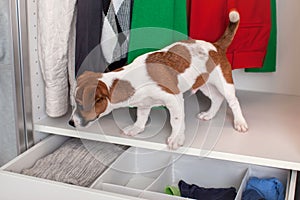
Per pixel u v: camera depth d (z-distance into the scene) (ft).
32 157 3.89
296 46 5.01
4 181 3.38
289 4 4.89
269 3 4.10
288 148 3.63
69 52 4.08
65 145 4.26
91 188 3.34
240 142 3.74
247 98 5.01
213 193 3.92
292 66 5.10
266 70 4.60
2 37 3.63
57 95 4.04
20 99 3.84
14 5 3.59
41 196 3.29
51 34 3.81
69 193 3.19
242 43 4.09
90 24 3.77
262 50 4.19
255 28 4.09
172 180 4.71
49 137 4.20
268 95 5.15
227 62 3.84
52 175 3.66
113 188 3.69
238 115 4.01
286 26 4.97
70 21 3.85
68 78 4.19
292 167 3.41
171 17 3.66
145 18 3.65
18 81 3.78
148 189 3.94
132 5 3.79
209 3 3.91
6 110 3.84
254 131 3.99
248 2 3.99
